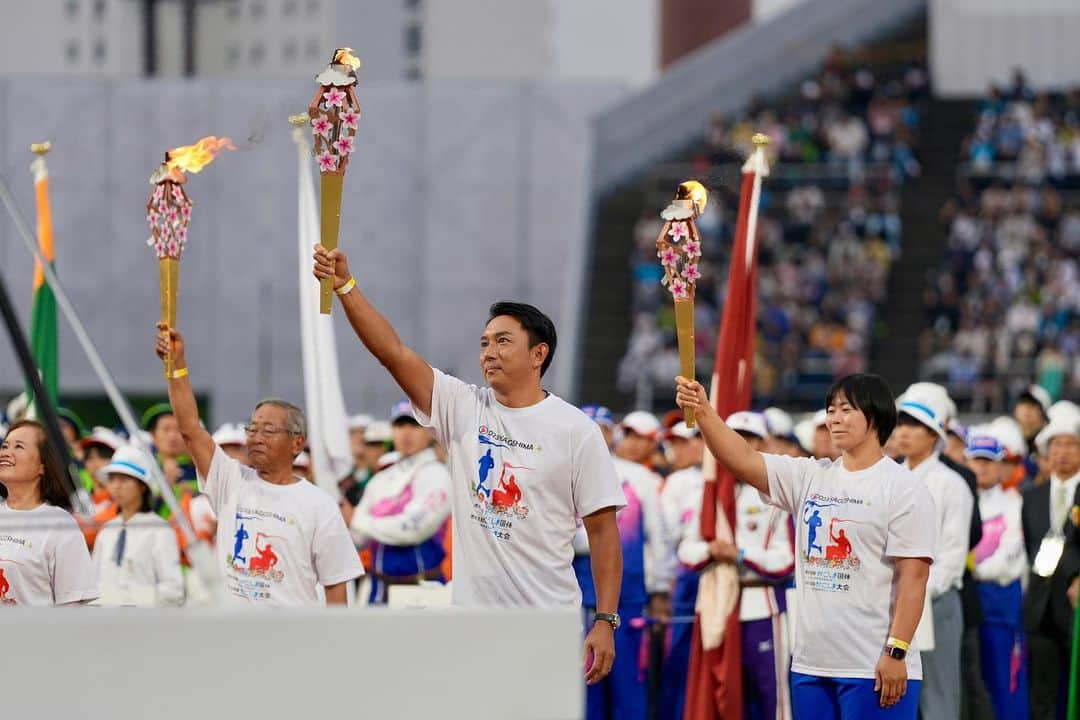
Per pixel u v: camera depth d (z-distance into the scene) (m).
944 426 14.36
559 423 9.84
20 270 53.12
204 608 7.80
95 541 14.07
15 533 10.91
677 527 17.06
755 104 48.88
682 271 10.69
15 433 11.27
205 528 16.30
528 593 9.74
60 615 7.71
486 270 53.88
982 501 16.83
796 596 11.06
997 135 46.16
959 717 14.80
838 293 42.22
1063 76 50.19
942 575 14.13
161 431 17.45
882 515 10.62
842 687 10.68
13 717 7.67
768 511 14.94
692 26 64.38
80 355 53.25
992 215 43.19
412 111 54.19
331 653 7.79
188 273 53.19
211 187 53.12
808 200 44.38
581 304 44.84
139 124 53.75
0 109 54.03
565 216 53.78
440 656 7.85
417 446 15.49
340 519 11.16
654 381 41.72
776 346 40.78
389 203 54.09
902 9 52.84
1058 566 15.26
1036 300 40.62
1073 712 14.11
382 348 9.84
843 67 48.53
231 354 52.94
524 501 9.75
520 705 7.87
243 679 7.75
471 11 67.88
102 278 53.41
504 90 54.03
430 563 15.41
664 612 16.55
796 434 19.08
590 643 9.81
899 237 44.31
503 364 9.83
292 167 52.88
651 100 49.12
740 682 13.60
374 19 67.19
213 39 64.38
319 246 9.70
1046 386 37.66
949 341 40.50
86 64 62.66
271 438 11.03
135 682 7.71
